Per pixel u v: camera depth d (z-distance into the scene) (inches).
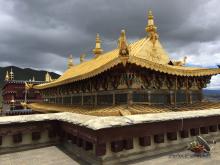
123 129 386.9
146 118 404.2
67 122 499.5
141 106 511.5
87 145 414.0
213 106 632.4
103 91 612.4
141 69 524.1
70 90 850.1
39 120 526.0
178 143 477.7
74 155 458.9
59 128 560.1
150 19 697.0
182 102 638.5
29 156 455.8
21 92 2348.7
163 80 588.4
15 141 498.9
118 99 544.4
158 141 438.0
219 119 570.6
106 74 566.9
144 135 414.0
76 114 505.7
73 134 465.4
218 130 572.4
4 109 2470.5
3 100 2632.9
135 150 412.2
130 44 730.8
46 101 1247.5
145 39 686.5
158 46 697.6
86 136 402.3
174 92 618.5
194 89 689.0
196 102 684.7
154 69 492.7
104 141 364.2
